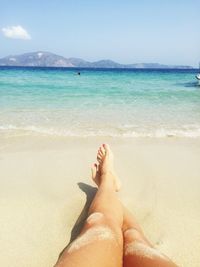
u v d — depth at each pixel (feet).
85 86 52.54
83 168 11.61
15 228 7.57
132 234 6.07
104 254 4.99
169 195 9.41
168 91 44.50
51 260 6.47
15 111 23.75
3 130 17.40
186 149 14.23
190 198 9.20
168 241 7.09
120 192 9.58
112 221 6.27
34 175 10.85
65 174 11.00
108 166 10.05
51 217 8.10
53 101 30.53
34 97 33.81
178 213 8.36
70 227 7.67
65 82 64.08
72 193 9.47
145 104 28.96
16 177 10.64
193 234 7.37
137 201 9.02
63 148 14.19
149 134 17.04
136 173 11.13
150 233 7.45
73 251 5.04
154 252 5.20
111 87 51.19
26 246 6.90
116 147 14.46
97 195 7.77
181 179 10.61
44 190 9.67
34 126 18.51
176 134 17.08
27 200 8.97
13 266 6.26
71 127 18.44
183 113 23.81
